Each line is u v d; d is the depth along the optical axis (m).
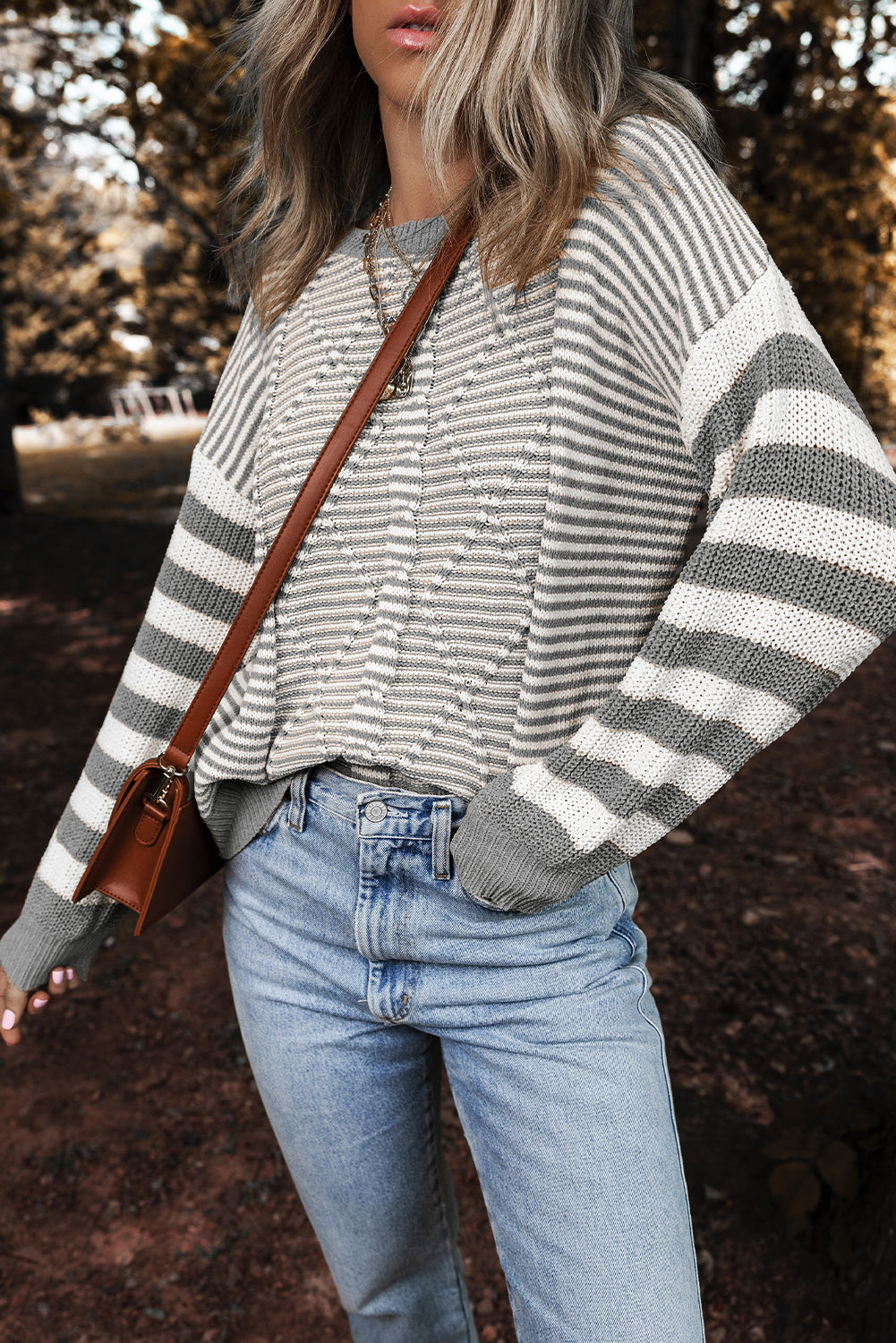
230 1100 2.46
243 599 1.22
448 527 0.98
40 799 4.12
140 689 1.23
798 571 0.83
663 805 0.93
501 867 0.94
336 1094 1.17
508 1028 1.03
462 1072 1.08
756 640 0.85
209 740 1.20
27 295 25.33
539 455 0.92
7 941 1.31
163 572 1.22
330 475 1.04
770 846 3.50
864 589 0.82
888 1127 1.90
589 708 1.02
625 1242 0.98
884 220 8.37
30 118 8.05
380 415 1.02
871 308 9.85
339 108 1.17
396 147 1.06
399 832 1.03
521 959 1.02
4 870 3.53
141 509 12.09
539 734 0.98
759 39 7.70
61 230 25.19
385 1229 1.24
